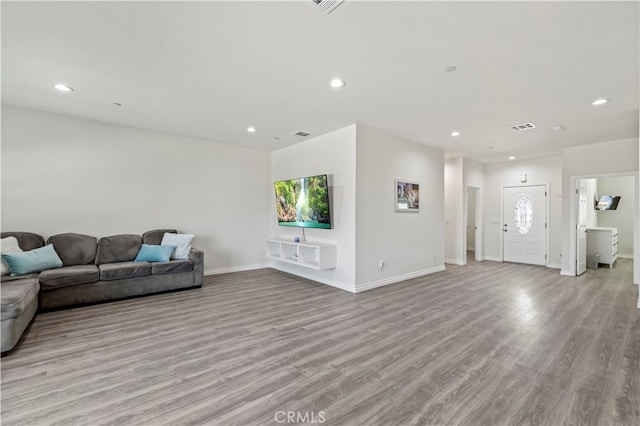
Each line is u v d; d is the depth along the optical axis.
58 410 1.79
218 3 1.91
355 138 4.47
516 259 7.16
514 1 1.87
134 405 1.84
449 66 2.72
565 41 2.30
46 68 2.79
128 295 3.99
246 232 6.10
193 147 5.39
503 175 7.37
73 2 1.90
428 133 4.91
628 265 6.79
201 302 3.92
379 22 2.11
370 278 4.68
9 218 3.87
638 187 4.96
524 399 1.91
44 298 3.43
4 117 3.82
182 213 5.27
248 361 2.39
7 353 2.49
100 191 4.48
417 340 2.78
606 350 2.58
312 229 5.29
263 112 3.96
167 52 2.52
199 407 1.83
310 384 2.07
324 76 2.94
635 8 1.91
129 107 3.83
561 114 3.93
